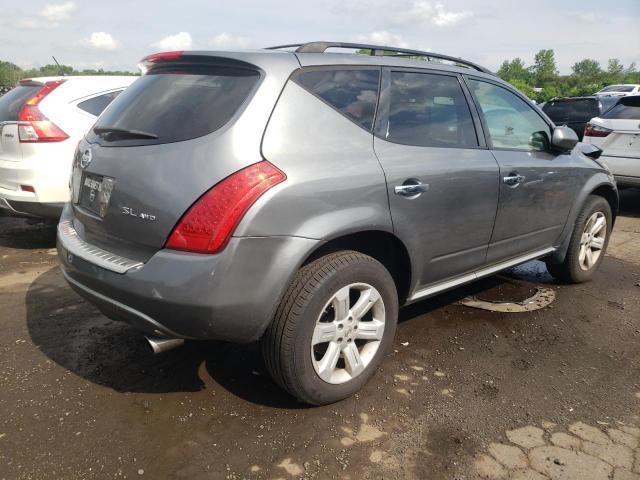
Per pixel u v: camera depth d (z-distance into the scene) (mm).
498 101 3578
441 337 3443
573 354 3262
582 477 2221
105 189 2504
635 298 4188
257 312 2258
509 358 3193
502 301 4066
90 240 2674
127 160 2422
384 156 2707
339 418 2572
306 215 2322
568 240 4199
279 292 2285
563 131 3781
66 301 3924
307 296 2369
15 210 4977
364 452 2342
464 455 2336
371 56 2900
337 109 2611
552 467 2273
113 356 3125
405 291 2994
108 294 2404
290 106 2432
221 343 3287
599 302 4090
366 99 2766
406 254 2842
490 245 3420
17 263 4797
